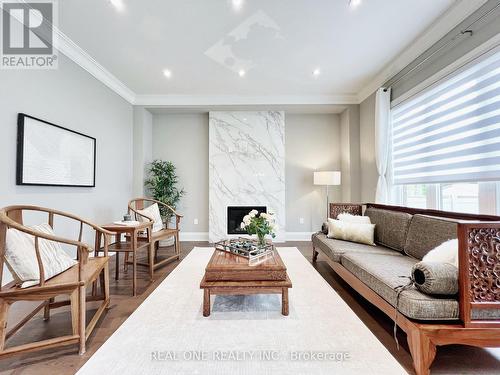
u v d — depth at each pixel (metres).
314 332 1.73
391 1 2.24
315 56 3.21
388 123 3.58
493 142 2.07
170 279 2.76
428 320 1.38
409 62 3.14
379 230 2.91
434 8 2.34
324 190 5.09
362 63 3.40
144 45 2.95
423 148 2.94
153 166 4.94
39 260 1.47
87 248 1.59
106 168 3.75
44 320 1.94
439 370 1.39
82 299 1.55
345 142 4.81
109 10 2.34
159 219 3.59
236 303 2.19
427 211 2.42
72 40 2.84
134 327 1.80
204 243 4.70
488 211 2.17
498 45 1.99
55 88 2.74
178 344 1.60
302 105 4.64
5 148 2.19
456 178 2.45
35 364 1.44
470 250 1.36
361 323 1.85
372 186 4.09
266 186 4.87
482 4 2.11
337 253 2.51
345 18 2.48
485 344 1.33
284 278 1.99
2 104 2.16
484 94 2.15
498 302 1.34
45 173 2.58
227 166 4.87
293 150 5.12
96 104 3.49
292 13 2.40
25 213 2.39
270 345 1.58
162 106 4.64
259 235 2.46
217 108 4.75
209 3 2.26
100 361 1.44
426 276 1.41
